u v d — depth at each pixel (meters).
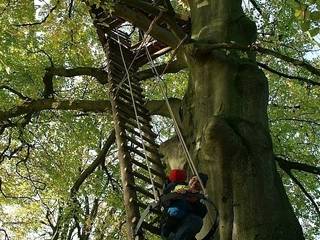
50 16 12.81
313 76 15.29
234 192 8.45
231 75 9.83
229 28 10.62
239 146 8.83
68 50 15.78
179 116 10.46
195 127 9.70
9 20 13.17
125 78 10.57
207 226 8.24
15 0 12.79
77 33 14.20
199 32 10.81
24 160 15.24
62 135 16.25
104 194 15.84
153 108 11.02
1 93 14.96
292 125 16.09
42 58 15.57
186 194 6.37
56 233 14.82
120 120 9.62
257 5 13.92
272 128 15.62
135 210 7.49
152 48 13.11
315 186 16.02
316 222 15.79
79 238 14.94
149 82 17.27
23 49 15.05
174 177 6.66
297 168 11.09
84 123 16.05
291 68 15.62
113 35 13.02
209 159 8.87
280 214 8.18
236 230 8.05
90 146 16.75
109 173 16.06
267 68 10.19
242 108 9.46
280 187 8.78
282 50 14.73
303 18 6.72
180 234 6.09
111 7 9.77
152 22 9.80
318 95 15.78
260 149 8.94
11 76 14.93
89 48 16.12
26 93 15.06
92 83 16.72
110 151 16.91
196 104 9.89
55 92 15.82
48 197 17.30
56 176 16.11
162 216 6.42
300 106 15.06
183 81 17.20
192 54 9.91
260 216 8.09
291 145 15.98
